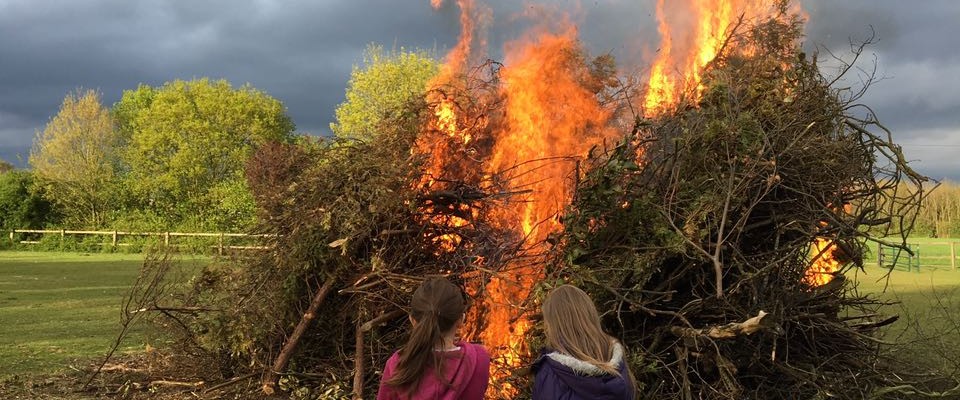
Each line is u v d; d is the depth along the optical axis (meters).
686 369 4.49
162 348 6.37
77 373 6.20
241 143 42.47
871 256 6.29
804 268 4.99
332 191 5.22
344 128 31.20
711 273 4.71
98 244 29.47
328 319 5.27
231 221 29.27
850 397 4.81
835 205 4.98
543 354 2.53
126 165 42.06
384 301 5.10
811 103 5.02
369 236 5.09
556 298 2.57
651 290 4.68
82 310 10.55
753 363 4.63
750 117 4.64
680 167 4.78
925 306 10.77
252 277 5.60
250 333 5.16
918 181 4.68
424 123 5.63
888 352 5.96
